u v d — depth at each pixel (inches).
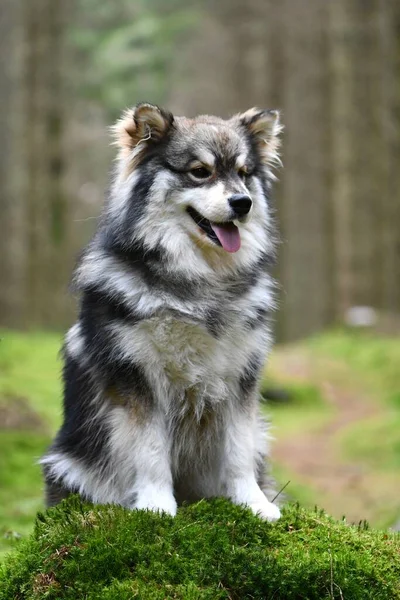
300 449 663.8
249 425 286.2
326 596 225.1
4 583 236.7
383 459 614.2
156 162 292.8
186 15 1547.7
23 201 1198.9
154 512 257.0
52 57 1184.8
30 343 852.6
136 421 273.7
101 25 1622.8
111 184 307.9
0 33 1266.0
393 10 1079.0
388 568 239.8
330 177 1218.0
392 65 1095.0
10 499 414.9
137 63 1535.4
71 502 264.4
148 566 228.2
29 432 520.7
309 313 1371.8
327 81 1198.9
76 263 304.2
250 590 224.5
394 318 1132.5
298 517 267.7
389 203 1158.3
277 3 1221.7
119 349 272.7
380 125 1140.5
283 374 924.0
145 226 283.1
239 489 280.5
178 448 289.6
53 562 234.2
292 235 1320.1
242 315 283.4
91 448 290.2
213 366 279.9
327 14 1187.3
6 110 1266.0
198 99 1581.0
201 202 285.7
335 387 894.4
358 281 1202.6
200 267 285.1
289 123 1238.3
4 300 1191.6
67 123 1249.4
